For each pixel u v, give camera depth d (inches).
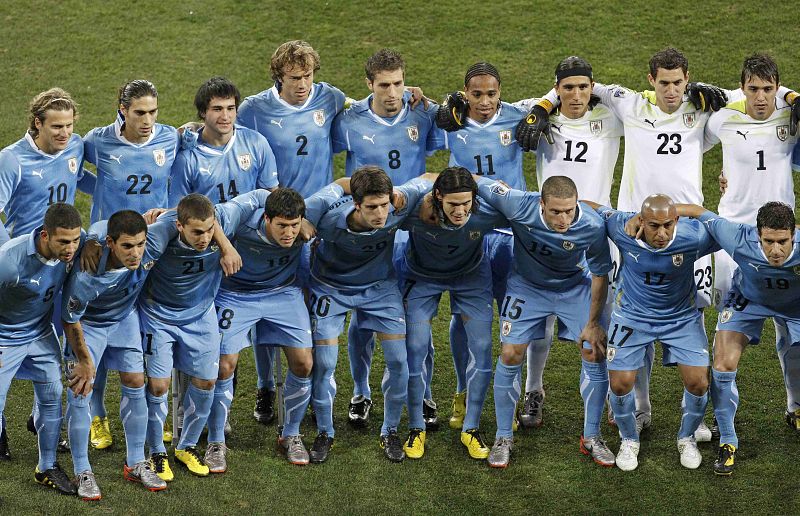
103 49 2251.5
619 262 1397.6
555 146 1396.4
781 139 1376.7
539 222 1247.5
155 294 1253.7
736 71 2095.2
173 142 1371.8
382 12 2325.3
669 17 2246.6
